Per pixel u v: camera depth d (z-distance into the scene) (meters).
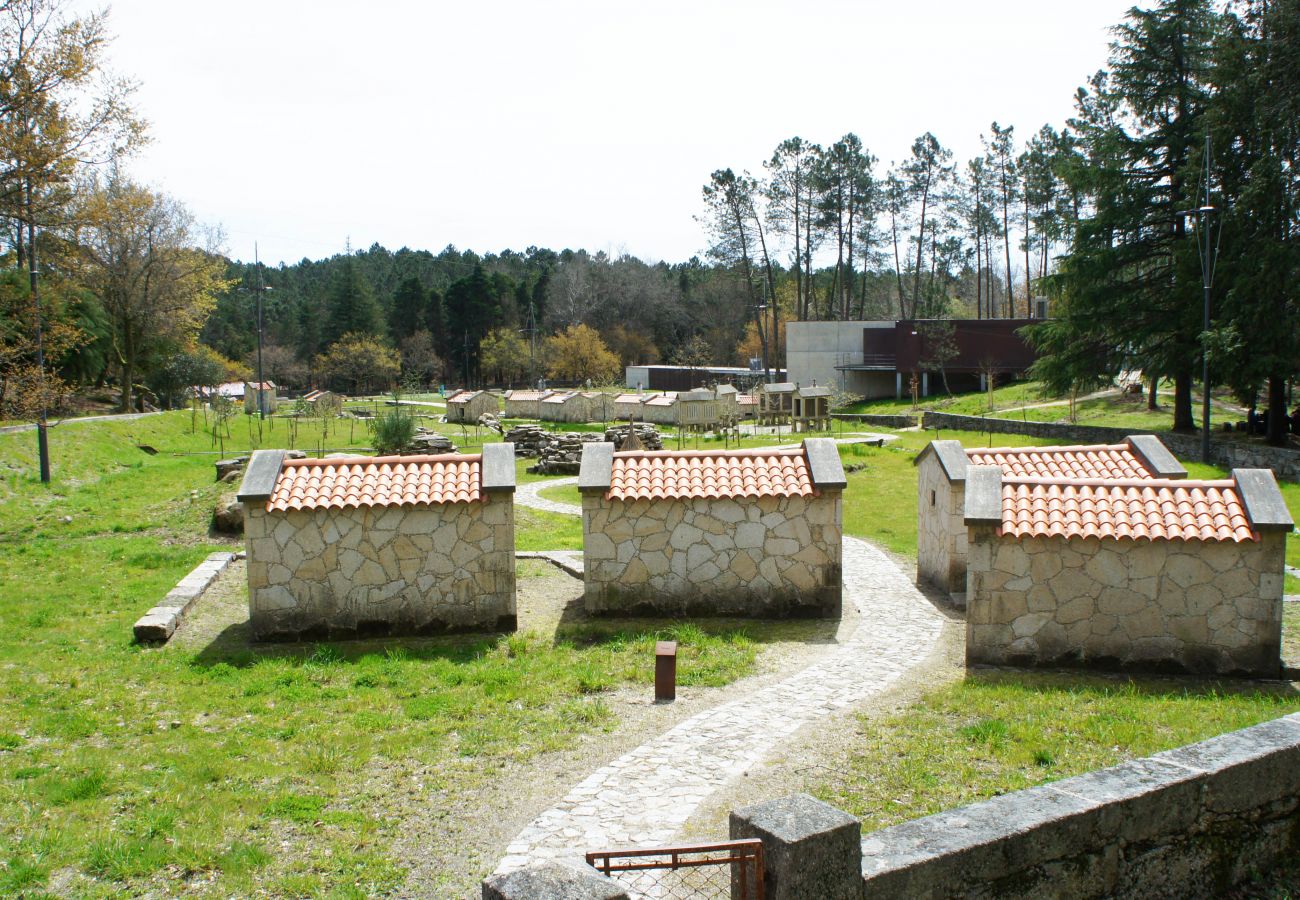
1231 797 6.08
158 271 49.09
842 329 71.44
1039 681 12.16
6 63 25.75
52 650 14.14
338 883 7.39
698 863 4.87
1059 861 5.41
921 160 77.06
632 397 64.31
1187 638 12.56
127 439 36.84
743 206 78.75
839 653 13.85
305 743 10.52
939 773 8.80
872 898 4.82
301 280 160.38
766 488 15.87
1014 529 12.81
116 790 9.16
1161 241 38.47
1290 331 32.50
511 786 9.29
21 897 7.15
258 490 14.81
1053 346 41.91
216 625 15.59
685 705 11.70
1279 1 33.31
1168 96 36.81
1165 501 13.05
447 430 56.59
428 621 15.13
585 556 16.02
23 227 32.66
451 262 153.62
